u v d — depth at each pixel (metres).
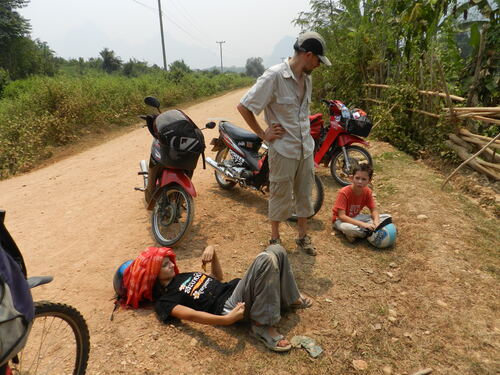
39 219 5.26
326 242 4.24
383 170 6.29
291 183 3.71
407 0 8.30
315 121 5.61
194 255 4.00
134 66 49.88
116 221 4.98
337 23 10.71
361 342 2.83
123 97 14.49
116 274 3.21
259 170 5.00
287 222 4.72
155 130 4.13
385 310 3.16
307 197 3.87
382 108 7.87
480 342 2.82
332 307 3.20
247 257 3.96
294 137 3.53
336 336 2.89
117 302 3.22
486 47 6.46
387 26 8.66
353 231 4.09
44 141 10.17
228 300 2.91
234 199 5.50
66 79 14.05
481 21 6.45
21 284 1.73
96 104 12.70
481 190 5.25
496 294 3.32
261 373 2.55
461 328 2.95
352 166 5.80
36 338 2.82
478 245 4.06
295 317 3.08
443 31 7.79
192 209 4.04
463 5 6.62
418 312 3.13
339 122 5.66
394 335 2.90
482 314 3.09
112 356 2.67
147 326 2.95
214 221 4.78
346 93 9.89
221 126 5.67
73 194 6.27
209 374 2.54
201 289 2.99
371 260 3.88
